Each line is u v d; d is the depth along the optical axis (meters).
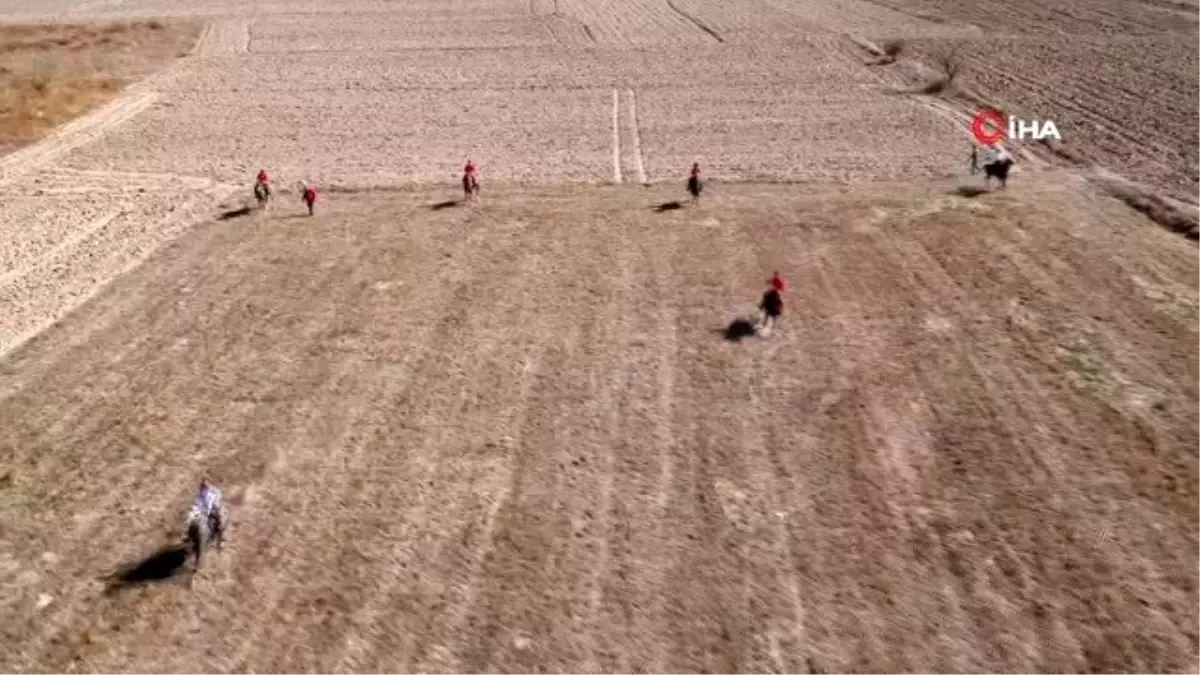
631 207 40.22
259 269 35.38
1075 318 29.70
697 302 31.77
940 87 57.44
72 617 19.50
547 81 62.47
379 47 75.06
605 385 27.12
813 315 30.67
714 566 20.33
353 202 42.03
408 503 22.52
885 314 30.55
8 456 24.72
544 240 37.16
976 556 20.27
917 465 23.20
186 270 35.53
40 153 50.41
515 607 19.42
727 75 62.59
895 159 45.44
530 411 26.00
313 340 30.12
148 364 29.03
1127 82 56.62
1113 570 19.72
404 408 26.30
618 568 20.34
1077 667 17.52
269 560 20.88
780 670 17.77
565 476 23.30
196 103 59.81
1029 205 38.81
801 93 57.75
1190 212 36.75
